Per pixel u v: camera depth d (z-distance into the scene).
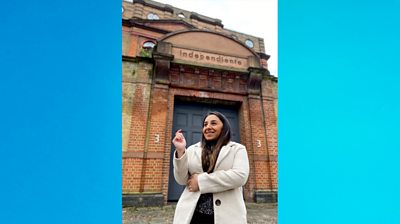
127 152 3.66
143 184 3.60
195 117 4.31
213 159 1.07
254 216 3.14
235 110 4.49
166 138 3.92
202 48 4.36
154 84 4.03
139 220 2.86
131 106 3.86
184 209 1.03
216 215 0.99
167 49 4.17
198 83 4.25
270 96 4.46
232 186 1.00
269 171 4.11
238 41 4.55
